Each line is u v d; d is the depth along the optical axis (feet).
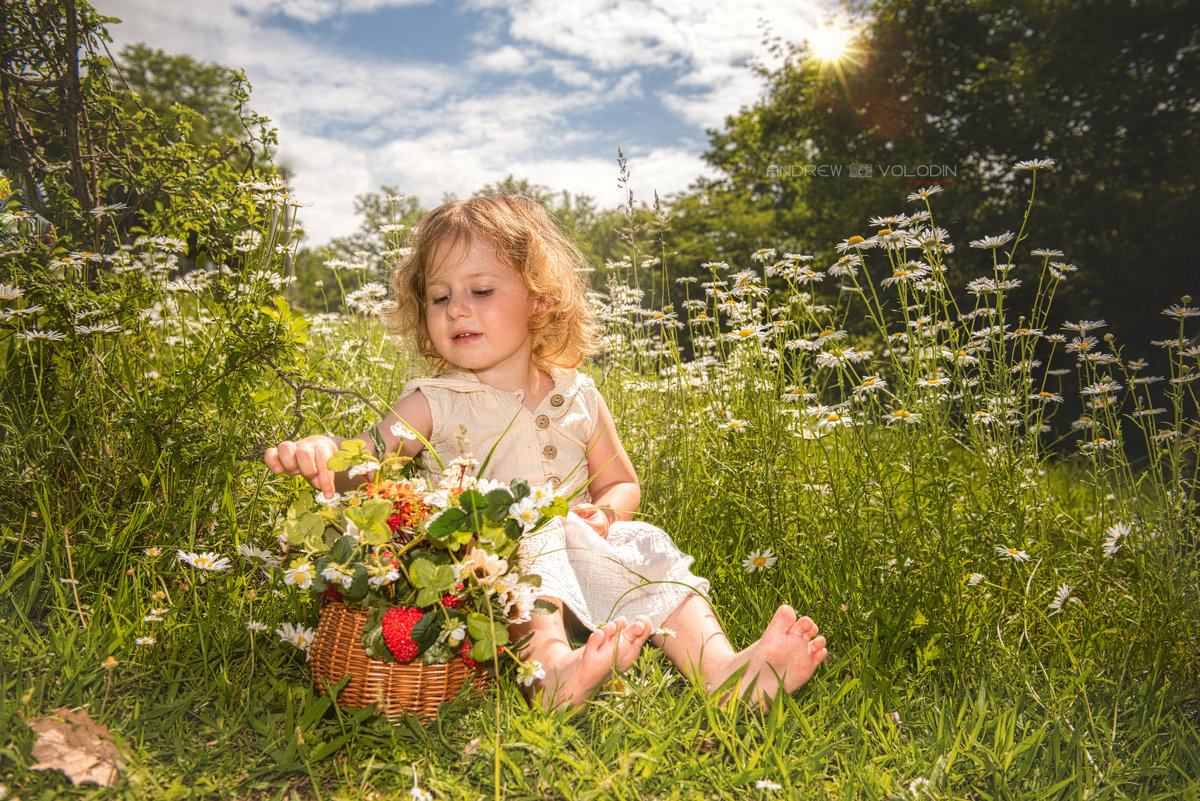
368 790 4.48
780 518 7.95
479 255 6.81
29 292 7.20
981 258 42.04
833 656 6.63
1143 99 42.06
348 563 4.92
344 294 11.53
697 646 5.83
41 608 5.99
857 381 9.41
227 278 7.57
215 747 4.70
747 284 9.79
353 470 5.51
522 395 7.00
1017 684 6.31
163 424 7.05
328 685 5.07
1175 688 6.54
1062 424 20.22
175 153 8.96
